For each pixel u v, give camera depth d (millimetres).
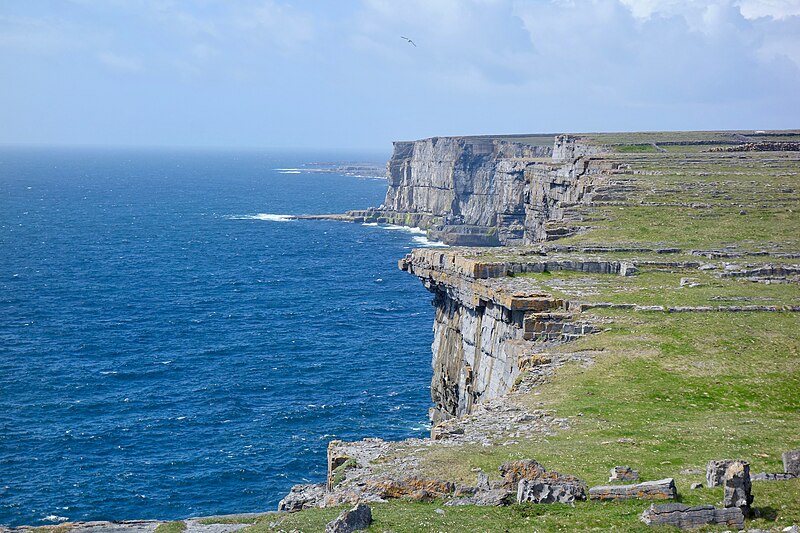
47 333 143875
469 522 33625
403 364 131375
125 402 111625
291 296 183875
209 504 83875
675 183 120438
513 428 47812
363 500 38062
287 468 92250
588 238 90438
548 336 62812
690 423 47156
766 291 70938
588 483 37312
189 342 141500
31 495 84688
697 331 61875
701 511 32188
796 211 103375
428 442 46406
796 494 34125
